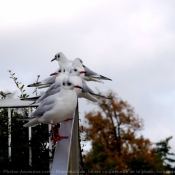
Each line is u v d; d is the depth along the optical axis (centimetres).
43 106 552
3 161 554
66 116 551
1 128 587
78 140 596
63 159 425
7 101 596
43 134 592
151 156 586
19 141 589
